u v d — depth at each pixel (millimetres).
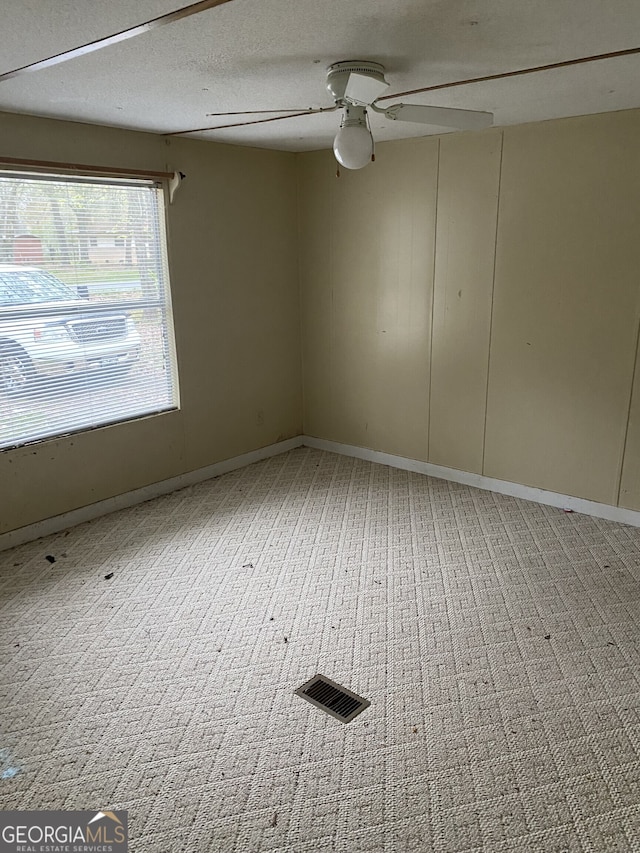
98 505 3719
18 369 3236
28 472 3352
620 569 3094
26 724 2156
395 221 4086
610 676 2367
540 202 3482
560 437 3707
